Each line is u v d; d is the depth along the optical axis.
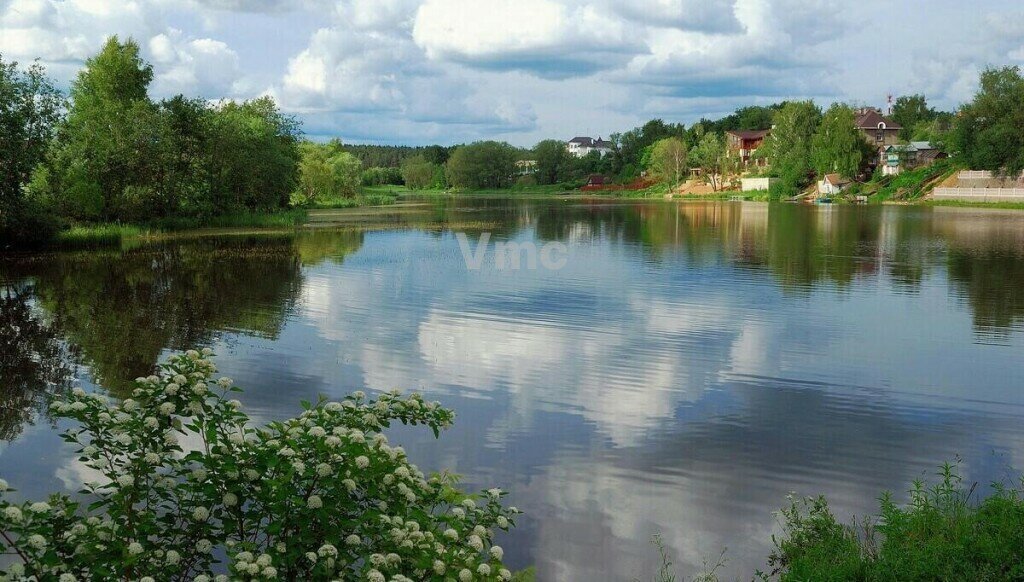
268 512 3.97
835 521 6.68
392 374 11.75
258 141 52.12
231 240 36.22
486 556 4.44
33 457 8.15
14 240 30.73
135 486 3.83
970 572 4.76
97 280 22.39
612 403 10.39
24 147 29.75
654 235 39.31
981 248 31.56
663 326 15.66
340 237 38.09
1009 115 71.75
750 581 5.78
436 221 51.59
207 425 3.96
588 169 155.88
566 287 20.98
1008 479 7.80
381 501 4.11
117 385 11.12
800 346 13.87
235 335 14.56
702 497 7.34
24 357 12.69
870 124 102.88
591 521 6.81
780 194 92.88
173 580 3.93
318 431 3.87
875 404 10.40
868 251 30.69
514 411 9.98
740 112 151.62
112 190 40.06
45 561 3.29
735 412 9.99
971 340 14.44
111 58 47.53
